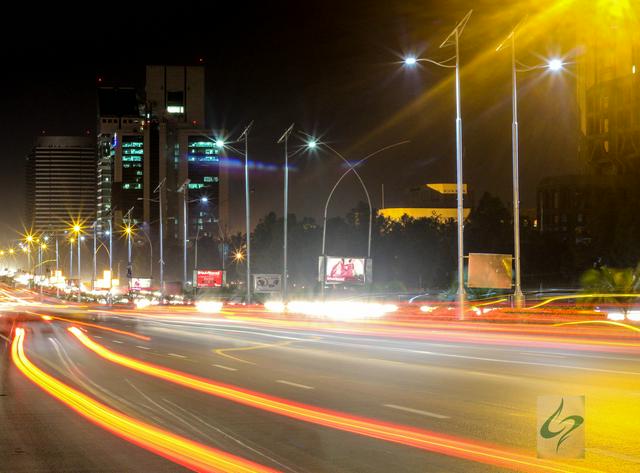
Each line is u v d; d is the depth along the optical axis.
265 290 80.94
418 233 100.62
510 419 11.16
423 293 65.00
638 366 18.19
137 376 17.47
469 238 93.00
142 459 8.75
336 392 14.26
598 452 8.88
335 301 64.31
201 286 96.25
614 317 35.06
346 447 9.27
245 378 16.78
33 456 9.00
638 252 49.31
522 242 86.44
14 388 15.37
